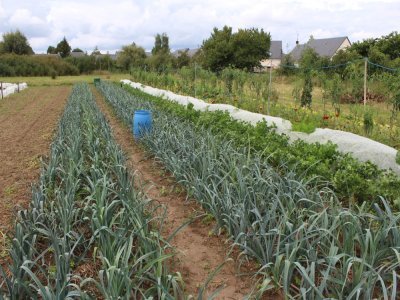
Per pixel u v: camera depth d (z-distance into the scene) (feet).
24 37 209.87
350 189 16.22
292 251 10.56
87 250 12.85
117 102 47.44
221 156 18.63
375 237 10.62
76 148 20.38
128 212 13.42
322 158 19.34
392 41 82.48
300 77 44.52
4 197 19.45
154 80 78.89
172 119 31.50
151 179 21.90
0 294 9.76
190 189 18.17
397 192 15.61
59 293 9.29
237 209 13.52
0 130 39.19
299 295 9.91
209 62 125.49
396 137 28.71
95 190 13.83
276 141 22.82
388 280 11.12
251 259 13.17
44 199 15.38
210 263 13.35
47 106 60.90
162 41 195.11
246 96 49.08
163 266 11.49
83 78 152.25
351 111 33.40
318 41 178.91
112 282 9.62
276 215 12.96
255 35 126.31
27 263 10.73
